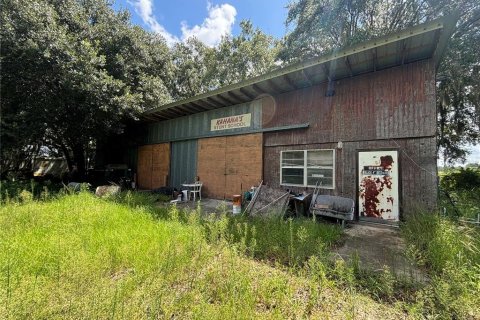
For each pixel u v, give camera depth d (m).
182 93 20.70
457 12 3.98
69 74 8.07
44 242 3.19
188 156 10.31
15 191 7.22
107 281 2.36
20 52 7.73
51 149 14.89
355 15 10.46
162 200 8.48
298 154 6.87
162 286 2.32
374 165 5.51
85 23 10.20
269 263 3.07
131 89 11.45
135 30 12.42
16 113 8.35
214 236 3.34
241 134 8.30
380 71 5.62
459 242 3.08
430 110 4.91
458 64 8.62
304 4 10.90
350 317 1.94
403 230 4.29
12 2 7.37
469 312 1.96
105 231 3.70
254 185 7.79
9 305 1.86
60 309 1.91
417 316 1.96
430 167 4.84
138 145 13.33
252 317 1.86
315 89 6.66
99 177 12.96
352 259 3.04
